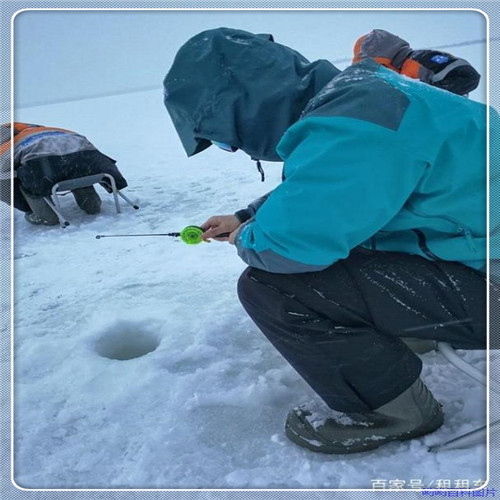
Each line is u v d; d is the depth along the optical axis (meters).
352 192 1.44
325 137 1.47
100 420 2.00
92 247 3.70
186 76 1.65
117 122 8.67
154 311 2.69
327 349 1.65
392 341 1.66
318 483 1.64
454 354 1.68
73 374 2.26
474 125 1.49
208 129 1.65
